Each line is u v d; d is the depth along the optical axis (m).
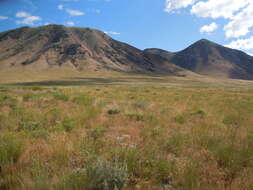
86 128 6.24
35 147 4.07
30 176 2.92
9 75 124.50
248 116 9.02
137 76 160.88
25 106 9.32
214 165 3.55
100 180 2.66
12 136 4.29
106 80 112.62
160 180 3.14
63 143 4.05
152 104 11.93
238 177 3.09
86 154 3.67
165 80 132.50
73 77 129.12
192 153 4.11
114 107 9.75
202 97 18.80
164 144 4.53
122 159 3.44
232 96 21.00
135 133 5.69
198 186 2.77
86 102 11.05
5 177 2.85
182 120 7.57
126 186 2.81
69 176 2.76
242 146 4.30
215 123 7.27
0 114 7.16
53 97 13.03
